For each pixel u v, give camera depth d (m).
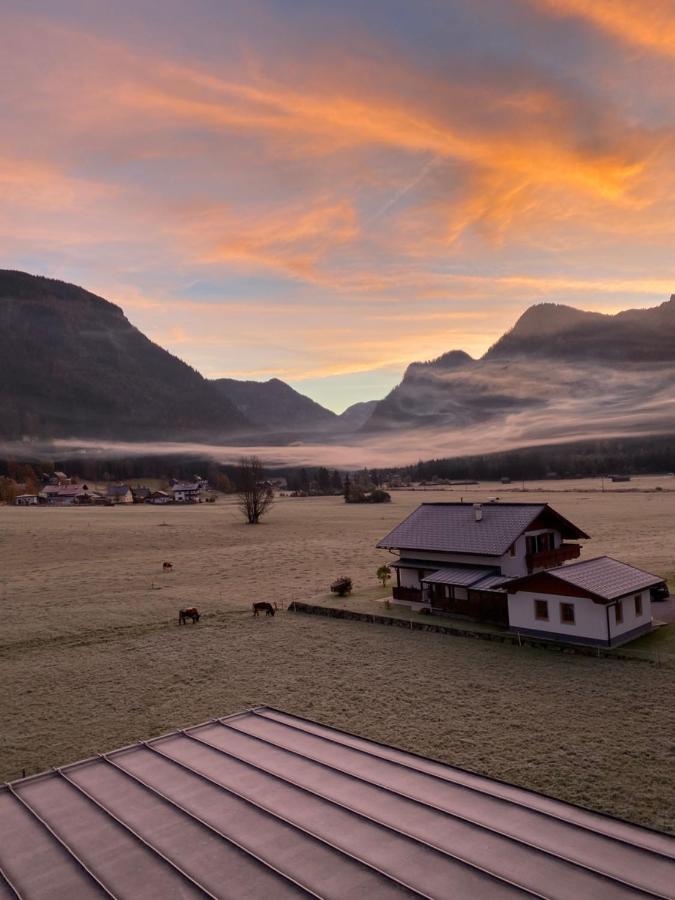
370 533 99.44
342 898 11.45
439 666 34.47
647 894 11.23
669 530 86.38
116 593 57.72
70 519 131.75
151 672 35.69
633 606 37.66
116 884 12.12
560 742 24.41
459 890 11.53
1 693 32.88
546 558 46.50
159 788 15.55
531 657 35.22
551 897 11.25
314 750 17.31
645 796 20.16
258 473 156.75
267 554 79.50
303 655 37.78
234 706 29.98
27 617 48.84
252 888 11.83
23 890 12.09
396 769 16.17
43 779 16.33
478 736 25.31
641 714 26.73
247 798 14.88
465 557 46.03
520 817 13.82
